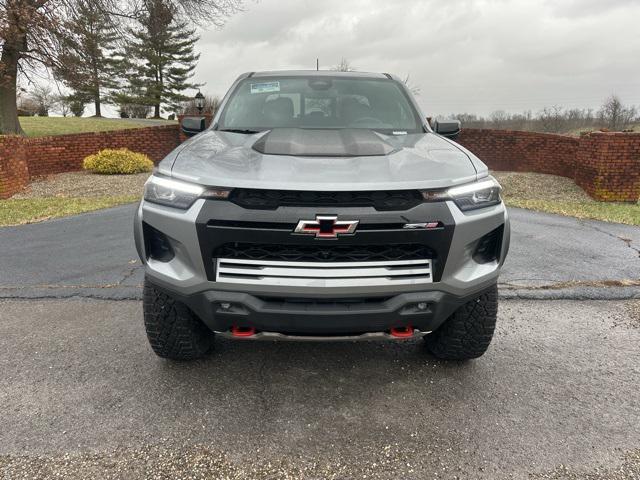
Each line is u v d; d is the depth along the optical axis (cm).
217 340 334
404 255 231
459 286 238
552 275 465
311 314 228
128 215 766
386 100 386
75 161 1383
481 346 283
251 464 213
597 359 312
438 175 237
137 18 1848
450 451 223
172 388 274
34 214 774
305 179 224
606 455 221
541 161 1284
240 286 228
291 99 377
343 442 229
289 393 270
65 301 405
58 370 293
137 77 5591
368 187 221
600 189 912
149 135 1506
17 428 236
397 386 278
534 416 251
